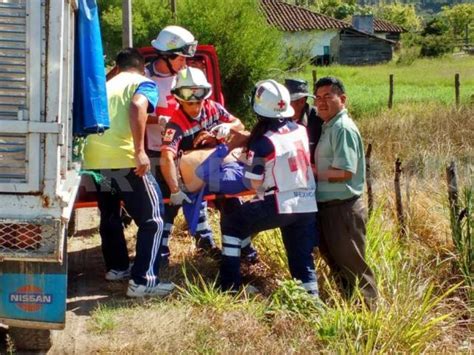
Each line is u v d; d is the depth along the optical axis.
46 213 4.51
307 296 5.90
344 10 82.69
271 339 5.45
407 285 6.25
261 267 6.93
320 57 59.12
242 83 15.62
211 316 5.72
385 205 8.30
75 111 5.24
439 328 5.88
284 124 6.09
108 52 22.12
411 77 41.31
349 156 5.99
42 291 4.94
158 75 6.83
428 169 11.23
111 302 6.16
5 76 4.40
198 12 15.59
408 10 101.56
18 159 4.46
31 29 4.38
